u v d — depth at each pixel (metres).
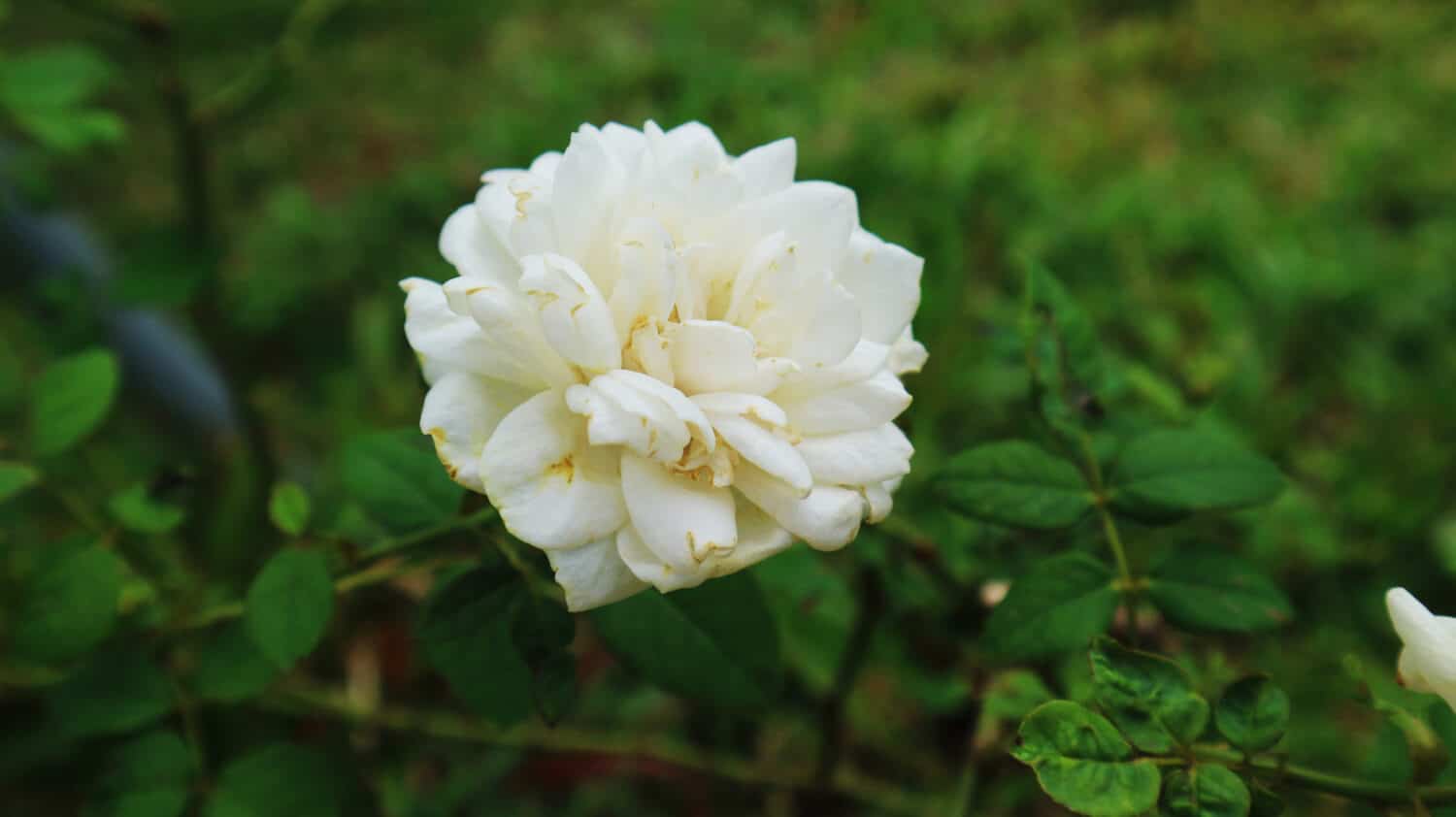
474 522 0.30
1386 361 0.54
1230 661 0.41
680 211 0.28
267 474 0.46
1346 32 0.78
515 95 0.70
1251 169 0.68
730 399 0.27
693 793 0.44
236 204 0.64
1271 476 0.32
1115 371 0.36
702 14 0.75
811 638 0.41
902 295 0.29
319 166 0.67
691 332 0.27
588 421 0.26
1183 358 0.52
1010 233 0.59
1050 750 0.28
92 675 0.33
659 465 0.27
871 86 0.72
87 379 0.34
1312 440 0.53
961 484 0.32
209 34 0.53
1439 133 0.70
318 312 0.58
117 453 0.49
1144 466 0.32
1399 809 0.28
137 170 0.64
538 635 0.30
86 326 0.47
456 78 0.72
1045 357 0.34
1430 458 0.49
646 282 0.27
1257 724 0.28
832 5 0.77
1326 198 0.65
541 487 0.27
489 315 0.27
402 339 0.54
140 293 0.45
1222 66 0.76
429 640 0.30
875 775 0.45
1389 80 0.75
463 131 0.67
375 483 0.32
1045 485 0.32
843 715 0.39
